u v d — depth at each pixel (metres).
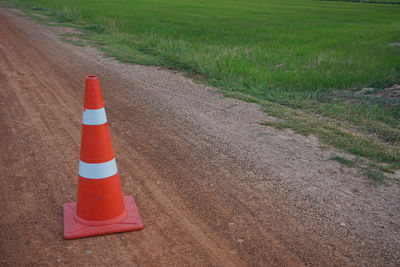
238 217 3.25
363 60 10.92
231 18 24.72
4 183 3.67
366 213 3.37
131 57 10.64
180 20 21.72
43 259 2.65
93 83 2.88
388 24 23.98
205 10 30.44
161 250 2.80
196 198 3.54
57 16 19.92
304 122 5.79
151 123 5.58
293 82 8.31
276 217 3.27
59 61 9.72
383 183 3.95
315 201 3.55
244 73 9.04
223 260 2.71
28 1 28.91
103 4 31.00
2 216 3.14
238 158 4.45
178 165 4.22
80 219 3.03
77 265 2.61
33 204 3.34
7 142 4.64
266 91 7.71
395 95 7.61
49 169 4.01
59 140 4.78
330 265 2.70
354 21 25.78
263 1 52.56
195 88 7.80
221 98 7.09
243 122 5.77
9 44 11.77
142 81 8.17
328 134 5.29
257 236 3.00
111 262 2.65
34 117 5.58
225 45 13.37
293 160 4.45
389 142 5.16
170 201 3.48
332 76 8.86
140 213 3.28
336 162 4.43
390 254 2.84
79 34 14.51
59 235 2.94
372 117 6.11
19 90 6.94
